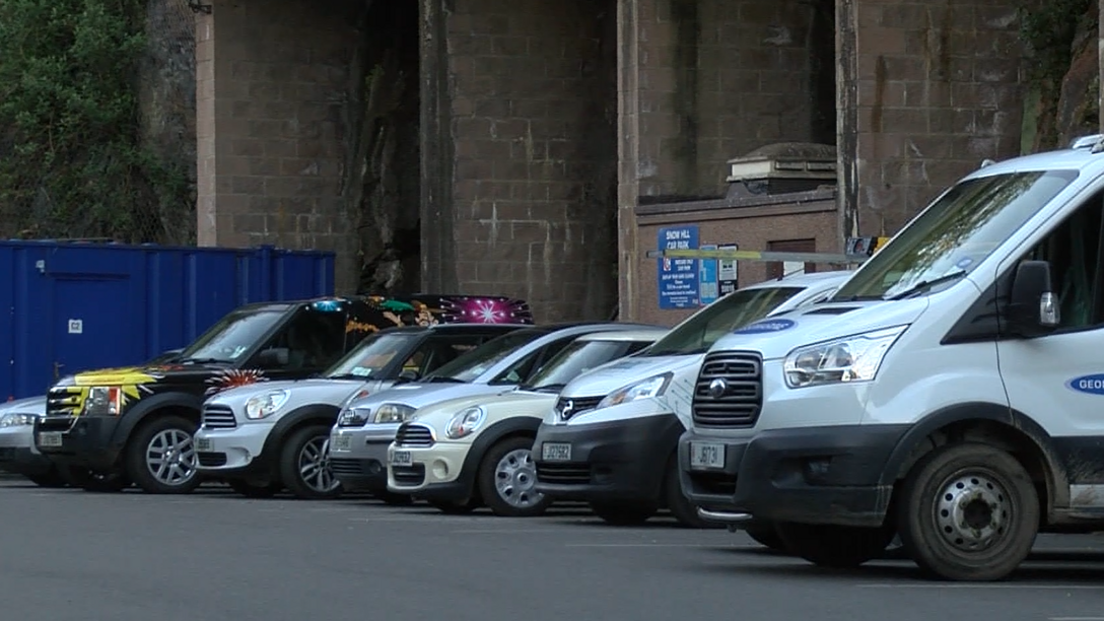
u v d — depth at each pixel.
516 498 31.39
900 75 44.38
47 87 73.38
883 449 20.20
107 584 20.36
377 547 24.91
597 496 27.77
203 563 22.59
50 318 46.81
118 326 47.72
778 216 46.12
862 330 20.62
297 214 65.81
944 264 21.47
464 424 31.33
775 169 47.78
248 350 40.09
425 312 42.06
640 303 50.69
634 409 27.77
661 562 23.11
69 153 74.12
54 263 46.91
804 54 53.38
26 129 73.88
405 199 67.88
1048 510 20.80
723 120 52.34
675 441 27.69
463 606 18.53
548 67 61.25
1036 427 20.53
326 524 29.31
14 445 41.84
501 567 22.28
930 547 20.44
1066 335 20.73
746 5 52.72
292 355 40.44
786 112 53.16
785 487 20.48
